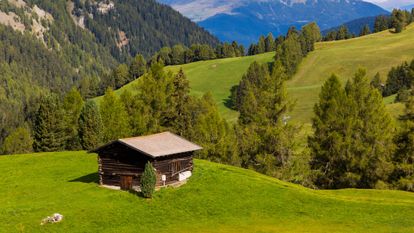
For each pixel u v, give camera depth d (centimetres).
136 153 6003
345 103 8138
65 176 7338
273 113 8550
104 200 5566
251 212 5219
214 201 5509
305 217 5097
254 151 8500
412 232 4581
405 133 7825
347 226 4788
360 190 6838
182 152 6272
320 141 8269
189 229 4672
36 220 4891
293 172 8019
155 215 5084
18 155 9312
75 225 4775
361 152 7856
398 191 6856
